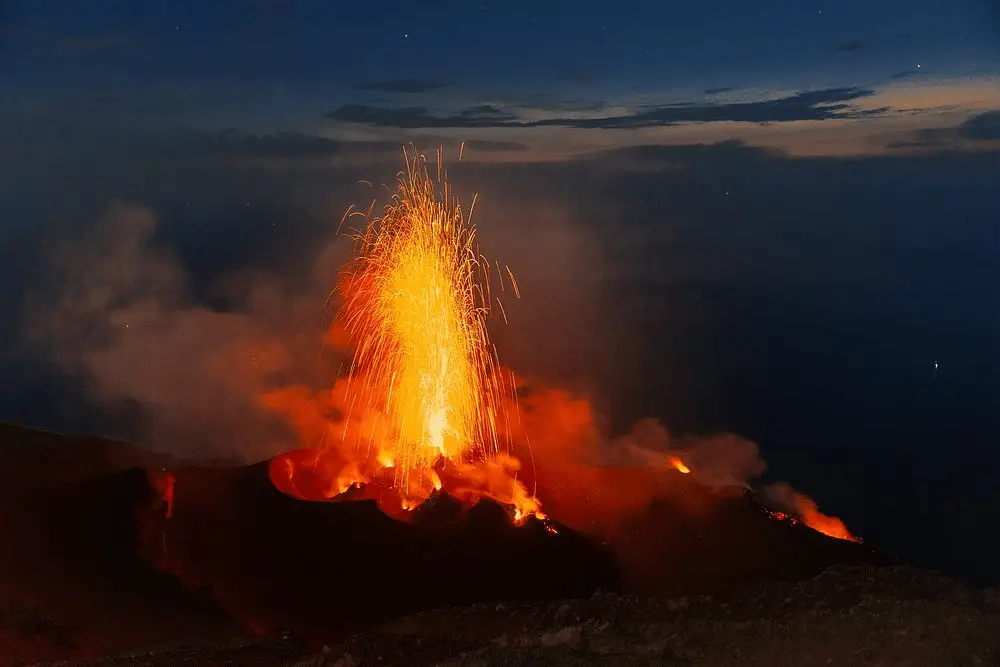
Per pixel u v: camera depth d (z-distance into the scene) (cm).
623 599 1321
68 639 1448
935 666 826
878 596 1164
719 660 918
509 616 1332
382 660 1138
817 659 879
